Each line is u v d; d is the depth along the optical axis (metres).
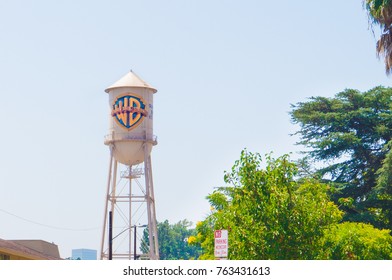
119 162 121.75
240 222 50.78
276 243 49.88
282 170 51.31
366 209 98.81
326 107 109.50
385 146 96.62
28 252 75.00
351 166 106.12
